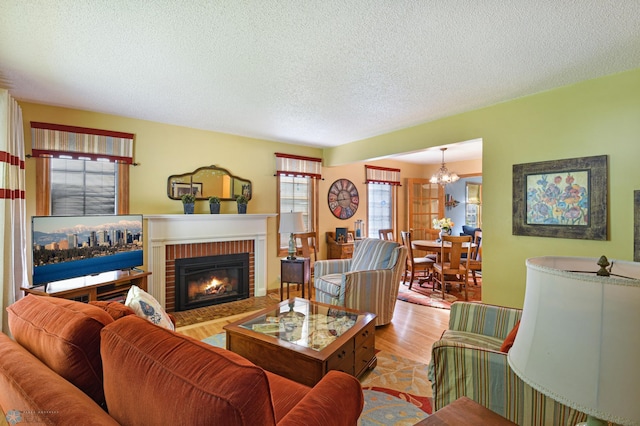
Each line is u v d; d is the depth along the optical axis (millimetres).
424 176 7238
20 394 914
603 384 627
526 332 790
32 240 2516
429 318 3629
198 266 4027
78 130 3291
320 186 5484
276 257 4914
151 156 3785
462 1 1628
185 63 2320
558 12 1718
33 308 1322
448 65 2367
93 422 799
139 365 888
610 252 2553
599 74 2535
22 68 2377
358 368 2234
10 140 2602
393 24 1836
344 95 2973
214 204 4094
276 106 3277
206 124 3945
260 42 2033
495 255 3248
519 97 3041
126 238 3256
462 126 3510
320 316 2490
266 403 791
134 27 1852
